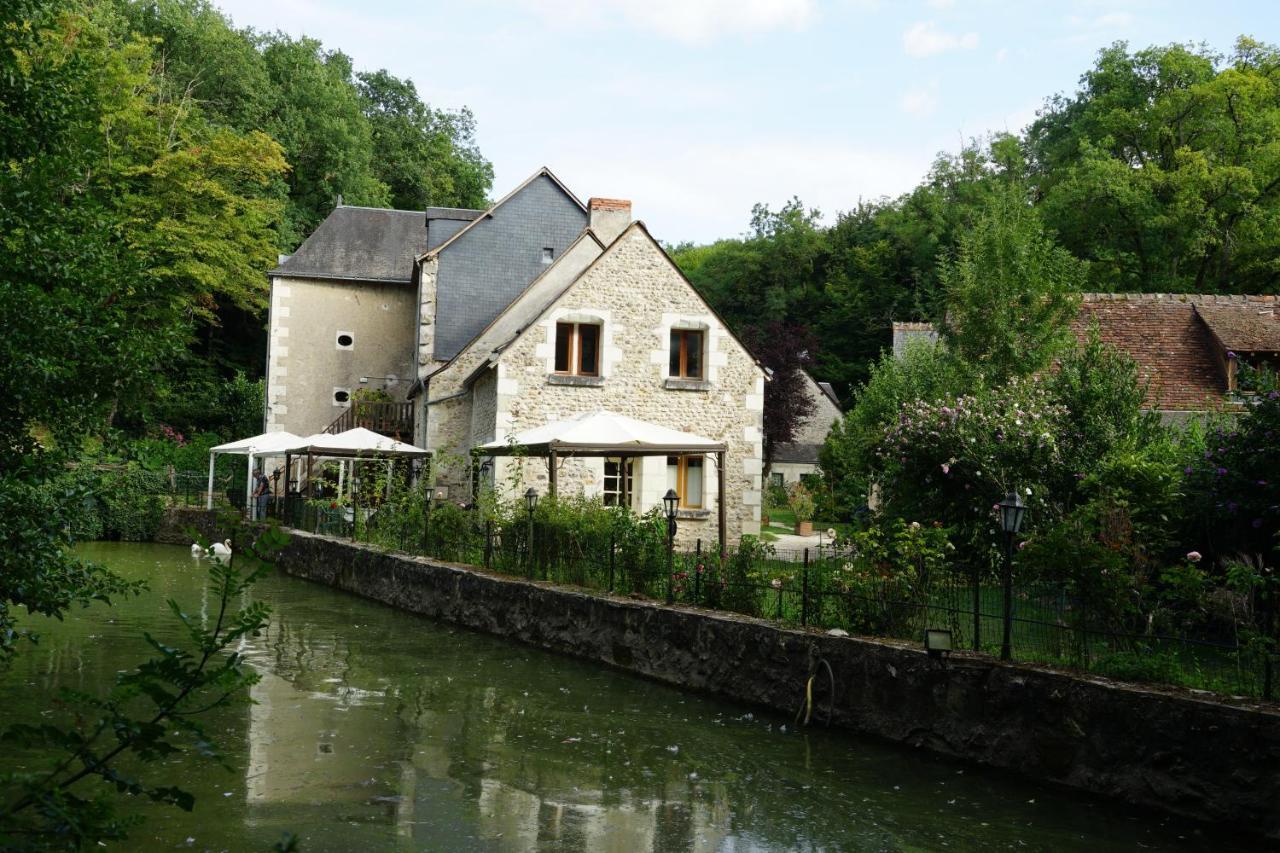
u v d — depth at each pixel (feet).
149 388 27.32
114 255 26.55
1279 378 37.14
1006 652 25.64
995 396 51.13
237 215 117.08
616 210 85.81
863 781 23.82
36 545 23.57
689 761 25.40
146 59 106.93
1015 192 65.98
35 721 26.96
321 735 27.20
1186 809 20.65
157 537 88.58
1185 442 43.11
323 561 65.26
